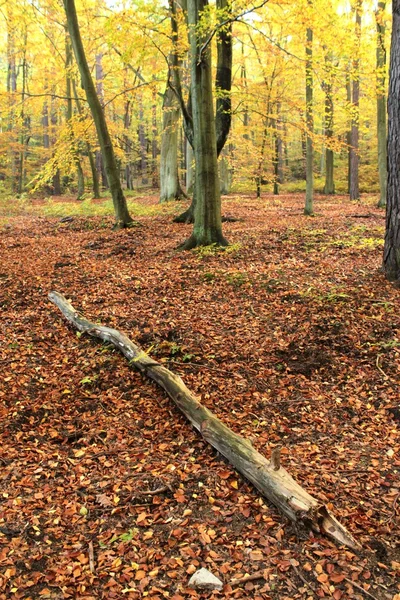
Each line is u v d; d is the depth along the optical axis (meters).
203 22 8.77
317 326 6.05
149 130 34.75
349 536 2.94
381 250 9.41
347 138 26.45
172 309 7.09
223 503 3.36
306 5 10.08
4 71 31.98
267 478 3.34
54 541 3.06
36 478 3.72
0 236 13.72
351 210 17.70
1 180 31.89
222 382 5.06
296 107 15.16
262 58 21.44
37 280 8.77
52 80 21.59
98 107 13.19
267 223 14.14
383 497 3.37
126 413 4.64
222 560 2.85
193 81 9.74
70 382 5.26
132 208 18.41
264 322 6.39
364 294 6.79
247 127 22.20
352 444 4.02
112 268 9.47
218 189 10.41
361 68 10.58
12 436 4.30
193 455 3.96
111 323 6.70
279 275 8.13
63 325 6.78
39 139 39.69
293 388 4.91
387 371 4.99
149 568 2.81
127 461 3.91
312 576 2.71
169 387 4.73
